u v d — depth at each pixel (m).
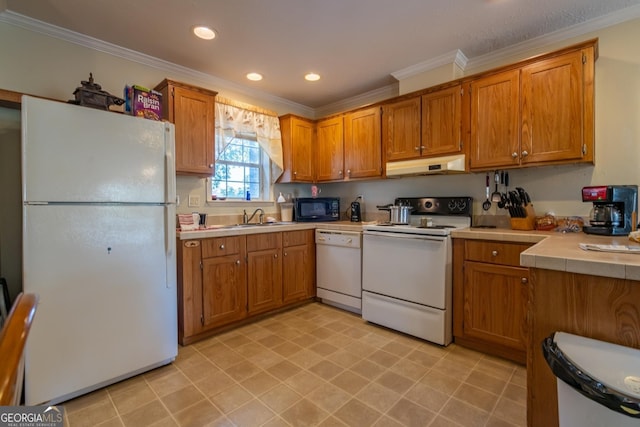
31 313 0.60
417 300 2.47
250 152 3.56
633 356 0.94
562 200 2.34
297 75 3.07
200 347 2.36
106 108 1.91
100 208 1.78
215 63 2.80
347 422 1.54
